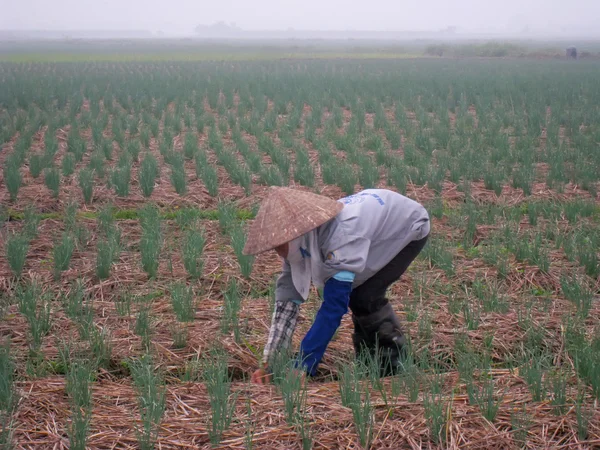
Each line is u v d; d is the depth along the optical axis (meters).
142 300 5.41
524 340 4.66
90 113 15.84
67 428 3.26
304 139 13.16
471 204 7.77
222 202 8.29
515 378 3.96
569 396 3.66
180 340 4.60
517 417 3.44
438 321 4.98
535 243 6.35
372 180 9.02
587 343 4.34
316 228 3.61
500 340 4.66
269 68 38.84
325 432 3.35
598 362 3.79
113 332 4.76
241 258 5.88
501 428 3.39
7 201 8.31
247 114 16.89
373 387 3.77
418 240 4.02
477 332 4.79
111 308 5.22
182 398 3.72
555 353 4.50
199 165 9.88
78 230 6.97
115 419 3.49
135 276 5.93
